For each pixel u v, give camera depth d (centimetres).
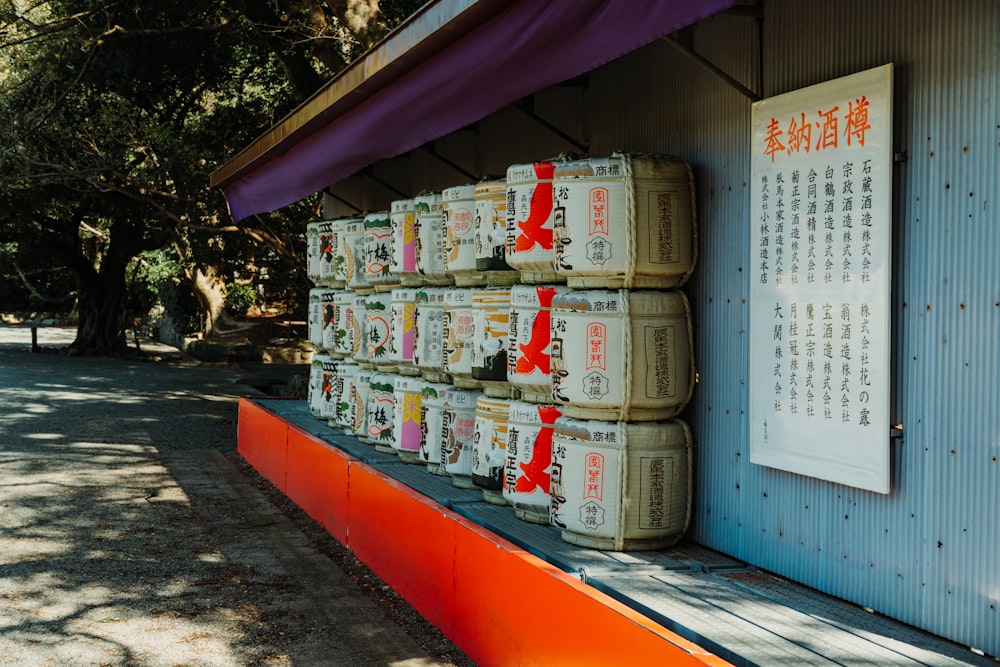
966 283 316
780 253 390
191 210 1712
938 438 328
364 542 662
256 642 516
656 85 491
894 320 343
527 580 416
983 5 309
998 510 306
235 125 1655
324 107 655
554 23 394
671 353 442
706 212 451
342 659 494
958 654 310
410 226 695
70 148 1717
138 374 2116
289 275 2067
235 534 753
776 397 394
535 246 492
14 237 2412
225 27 1490
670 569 411
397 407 689
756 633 324
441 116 543
